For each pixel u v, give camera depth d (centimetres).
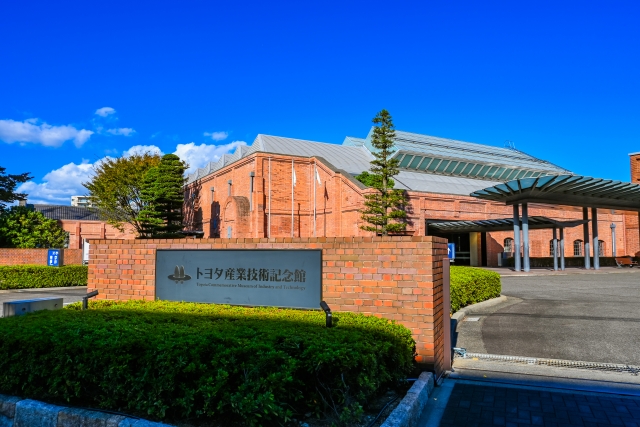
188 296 697
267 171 3459
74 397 465
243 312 612
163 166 3266
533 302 1338
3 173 3522
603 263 4031
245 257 664
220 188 4059
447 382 591
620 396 541
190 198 4719
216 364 407
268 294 645
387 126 2798
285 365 404
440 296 632
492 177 4838
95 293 694
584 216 3278
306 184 3584
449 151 4600
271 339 446
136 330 492
